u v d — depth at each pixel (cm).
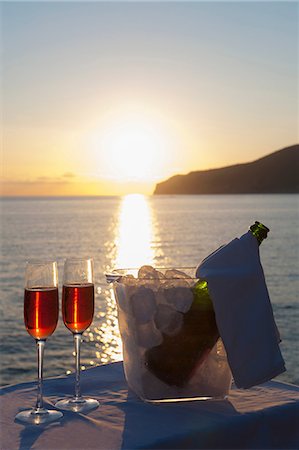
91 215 10062
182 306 146
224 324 147
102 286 2450
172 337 147
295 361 1275
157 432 130
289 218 7381
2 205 18875
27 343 1547
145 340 148
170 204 16875
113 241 4725
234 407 147
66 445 124
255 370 150
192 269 167
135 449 122
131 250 4031
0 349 1488
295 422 147
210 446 133
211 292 147
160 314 146
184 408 147
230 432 136
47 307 148
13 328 1722
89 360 1326
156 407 148
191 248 4056
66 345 1470
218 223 6750
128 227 6500
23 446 124
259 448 140
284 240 4409
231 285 148
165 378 149
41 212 11881
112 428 133
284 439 145
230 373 154
